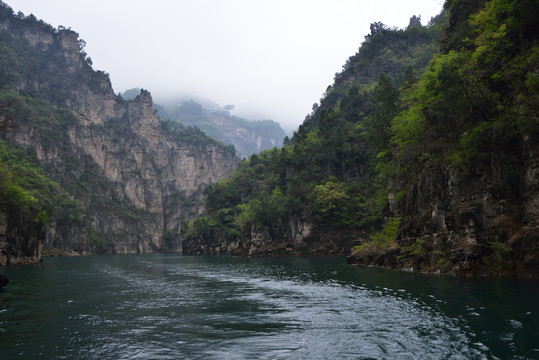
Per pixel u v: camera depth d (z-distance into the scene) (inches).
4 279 1277.1
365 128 4466.0
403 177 1822.1
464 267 1168.8
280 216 4138.8
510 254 1100.5
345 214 3690.9
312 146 4658.0
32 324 666.2
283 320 673.0
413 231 1605.6
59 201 6815.9
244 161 7288.4
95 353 492.1
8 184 2940.5
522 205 1109.7
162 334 587.2
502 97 1250.6
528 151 1092.5
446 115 1310.3
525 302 717.3
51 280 1534.2
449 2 1855.3
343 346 499.2
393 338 527.8
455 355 444.1
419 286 1011.3
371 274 1449.3
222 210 5753.0
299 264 2345.0
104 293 1097.4
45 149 7721.5
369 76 7386.8
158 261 3489.2
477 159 1216.8
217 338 558.3
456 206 1268.5
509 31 1263.5
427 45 7037.4
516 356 430.6
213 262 3041.3
